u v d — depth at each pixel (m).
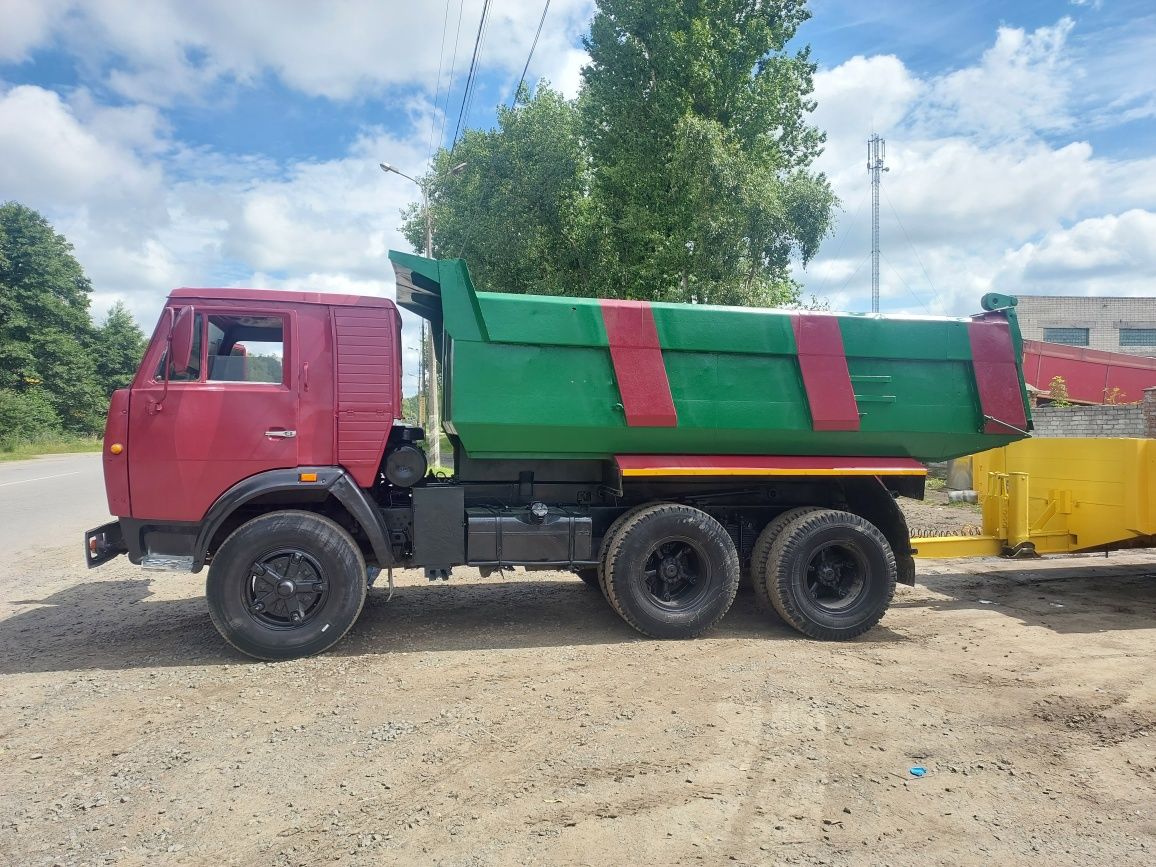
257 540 4.98
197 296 5.14
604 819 3.06
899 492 6.38
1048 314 33.25
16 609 6.46
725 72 16.62
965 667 4.93
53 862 2.75
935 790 3.32
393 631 5.78
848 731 3.92
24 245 44.56
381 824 3.01
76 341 47.84
